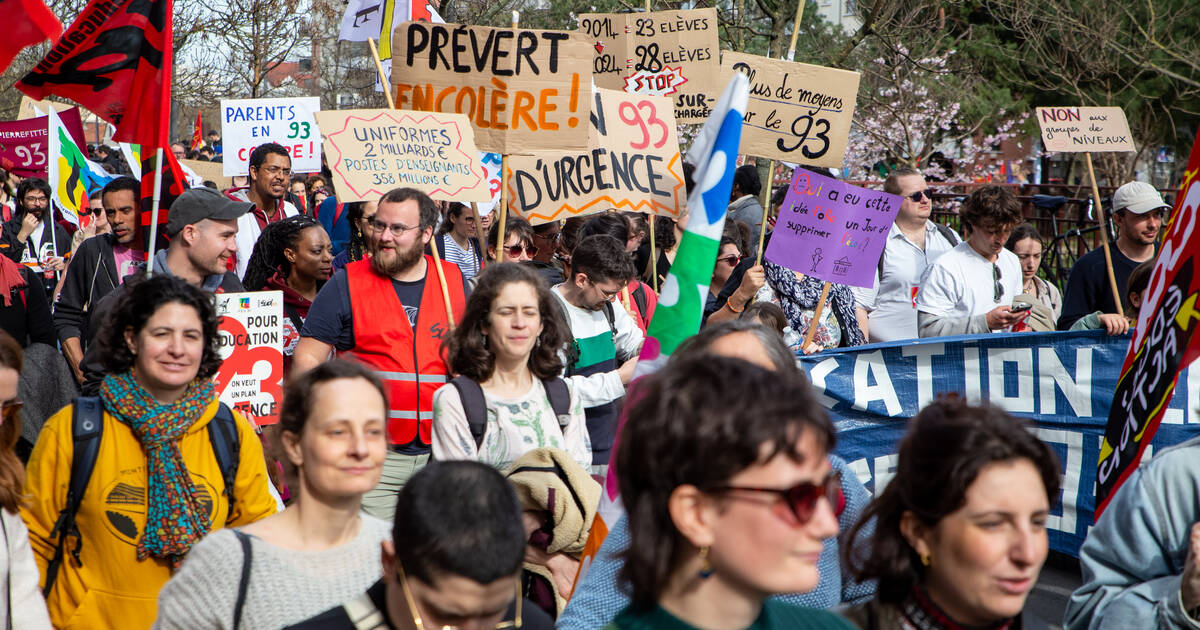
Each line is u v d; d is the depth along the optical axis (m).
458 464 2.07
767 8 15.76
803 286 6.69
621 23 7.92
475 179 5.74
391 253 4.86
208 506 3.37
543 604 3.37
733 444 1.55
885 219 6.49
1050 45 21.50
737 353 2.55
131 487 3.31
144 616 3.30
